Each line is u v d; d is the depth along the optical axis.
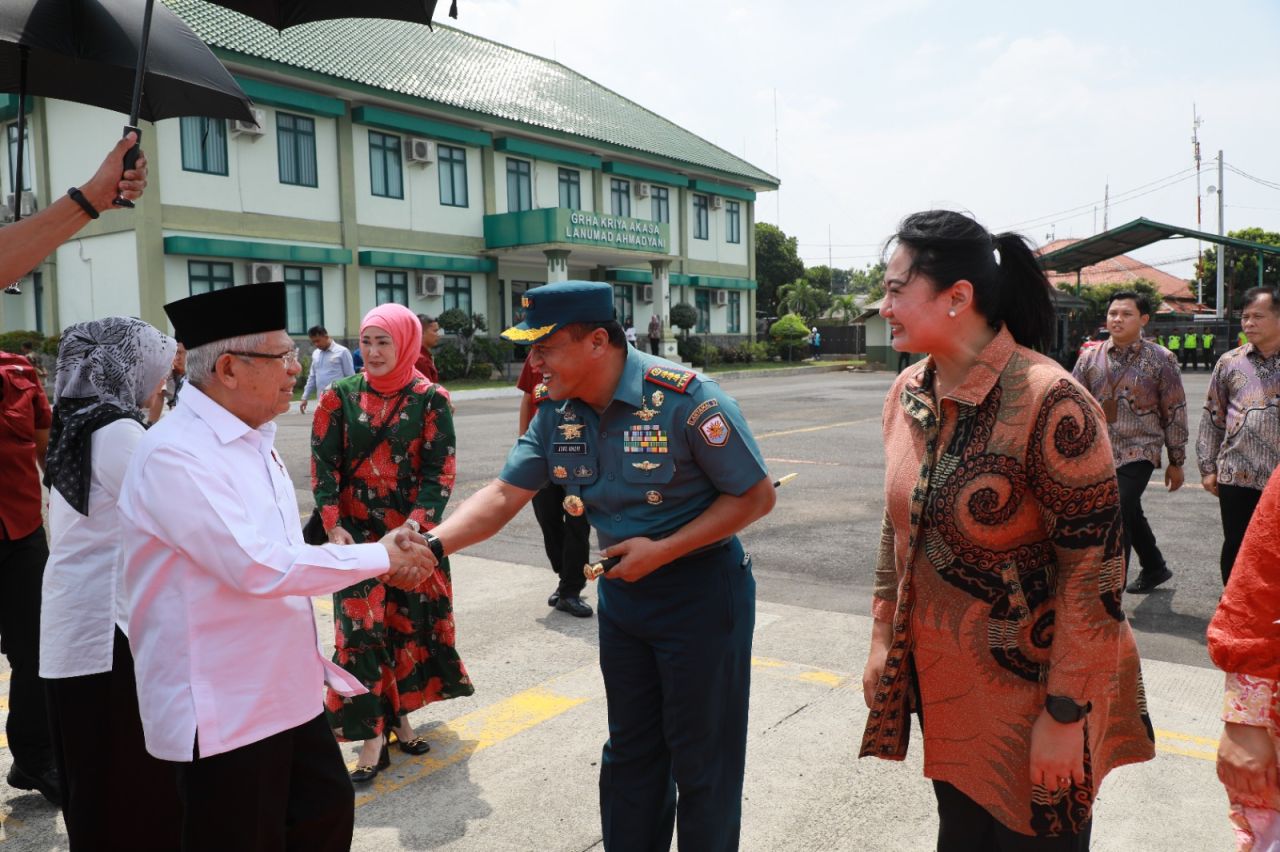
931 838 3.08
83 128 21.45
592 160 31.38
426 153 26.31
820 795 3.36
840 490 9.53
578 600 5.62
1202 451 4.99
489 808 3.34
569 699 4.32
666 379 2.45
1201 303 47.56
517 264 30.03
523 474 2.65
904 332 1.96
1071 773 1.86
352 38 27.52
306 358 23.73
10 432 3.35
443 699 3.79
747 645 2.61
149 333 2.90
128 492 2.12
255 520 2.15
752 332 39.88
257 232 23.00
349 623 3.46
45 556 3.47
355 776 3.53
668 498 2.46
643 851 2.63
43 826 3.30
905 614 2.05
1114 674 1.86
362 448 3.65
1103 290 44.72
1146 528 5.74
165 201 21.28
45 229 2.37
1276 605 1.74
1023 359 1.90
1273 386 4.63
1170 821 3.14
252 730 2.16
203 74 3.14
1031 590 1.92
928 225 1.93
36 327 24.09
